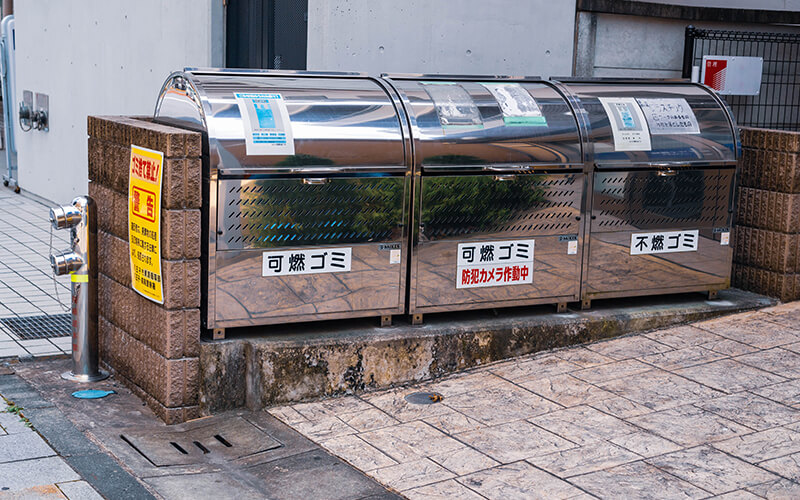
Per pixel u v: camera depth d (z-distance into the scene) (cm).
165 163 495
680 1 860
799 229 699
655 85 667
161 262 506
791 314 681
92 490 423
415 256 576
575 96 623
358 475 450
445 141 570
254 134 520
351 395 556
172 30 865
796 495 421
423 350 574
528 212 603
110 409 533
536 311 635
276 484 441
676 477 439
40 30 1198
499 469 451
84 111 1066
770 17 905
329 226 547
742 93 898
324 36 716
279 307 543
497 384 565
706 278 677
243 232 524
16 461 450
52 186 1176
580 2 814
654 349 616
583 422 507
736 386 555
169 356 511
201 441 494
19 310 714
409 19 747
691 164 642
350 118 550
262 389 532
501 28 786
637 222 640
